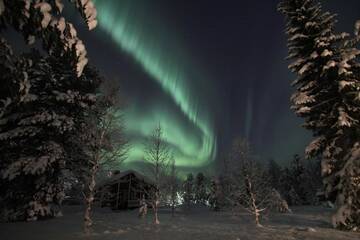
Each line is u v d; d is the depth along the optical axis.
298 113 18.50
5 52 5.97
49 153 18.62
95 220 20.38
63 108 20.47
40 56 21.33
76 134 19.75
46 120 18.95
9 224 15.97
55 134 19.95
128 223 19.47
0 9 4.95
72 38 5.84
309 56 18.81
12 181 18.83
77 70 6.12
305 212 34.00
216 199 45.16
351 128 16.77
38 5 5.36
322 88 18.55
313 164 64.50
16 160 18.52
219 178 46.00
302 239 12.37
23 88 6.36
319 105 17.97
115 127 17.11
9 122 19.69
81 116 20.25
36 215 18.25
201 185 65.88
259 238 12.64
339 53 18.00
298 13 19.33
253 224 20.61
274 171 67.31
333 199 17.83
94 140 16.42
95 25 5.52
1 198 19.09
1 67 6.05
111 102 17.53
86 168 18.16
